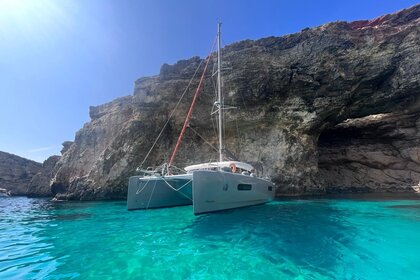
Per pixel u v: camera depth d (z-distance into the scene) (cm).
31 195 3666
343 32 1872
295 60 1873
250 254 523
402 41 1758
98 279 409
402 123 2116
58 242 646
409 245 578
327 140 2441
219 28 1402
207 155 1922
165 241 629
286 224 802
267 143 1847
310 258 499
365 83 1808
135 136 1986
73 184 2295
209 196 941
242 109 1905
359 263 470
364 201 1400
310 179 1795
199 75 2061
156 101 2086
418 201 1391
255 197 1192
